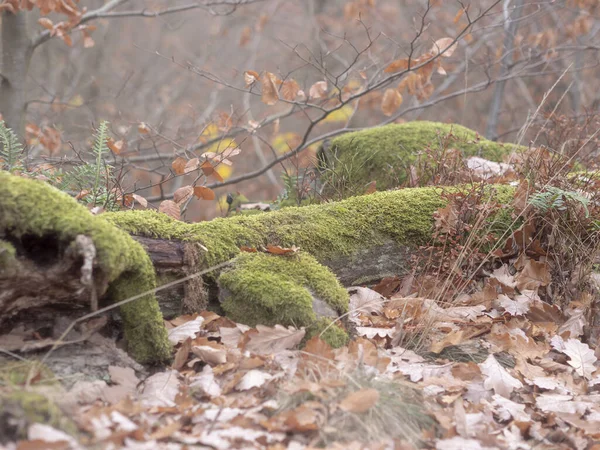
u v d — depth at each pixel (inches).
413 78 213.6
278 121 235.8
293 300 115.6
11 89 239.9
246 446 85.7
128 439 83.5
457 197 146.9
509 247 148.5
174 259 118.3
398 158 200.7
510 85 438.0
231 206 220.2
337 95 230.7
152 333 108.7
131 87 492.7
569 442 99.3
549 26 380.5
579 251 142.7
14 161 145.1
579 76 372.5
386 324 126.7
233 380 101.9
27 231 96.0
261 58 553.6
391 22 461.1
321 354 107.2
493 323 132.5
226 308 119.4
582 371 119.2
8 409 78.8
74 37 463.8
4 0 212.5
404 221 144.3
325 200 178.1
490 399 108.6
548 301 142.6
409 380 110.3
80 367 101.3
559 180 149.1
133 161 258.7
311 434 90.0
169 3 555.8
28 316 106.0
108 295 108.6
